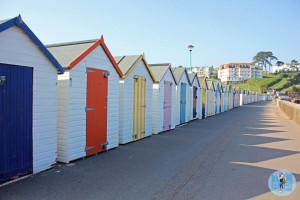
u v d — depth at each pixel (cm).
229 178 644
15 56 580
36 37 618
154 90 1310
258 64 14650
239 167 741
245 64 12756
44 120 660
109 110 912
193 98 1984
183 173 675
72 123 750
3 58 554
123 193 534
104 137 891
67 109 733
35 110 634
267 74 13150
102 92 870
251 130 1495
